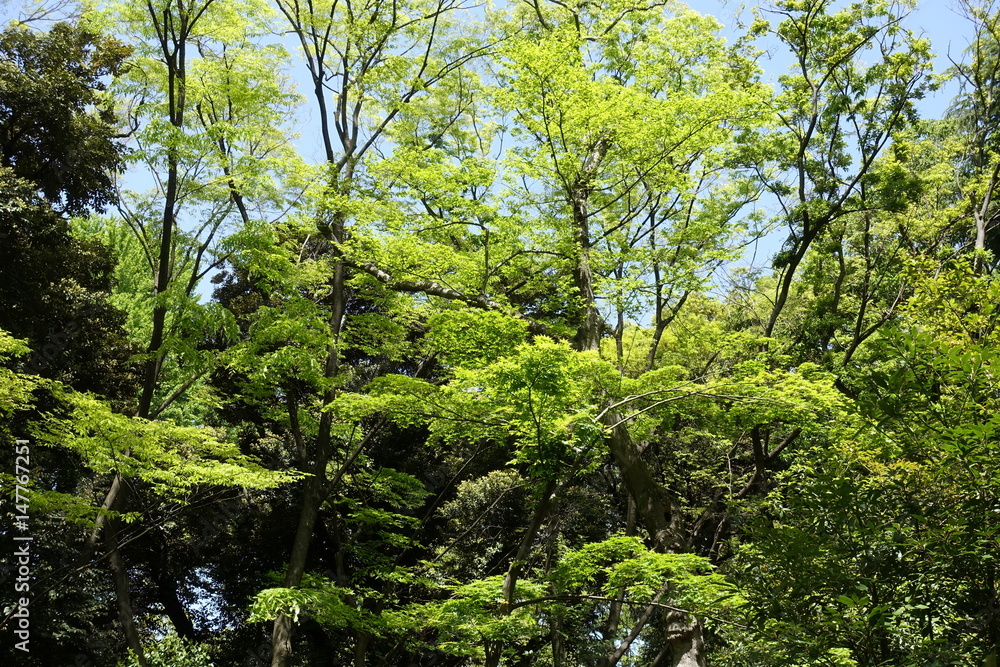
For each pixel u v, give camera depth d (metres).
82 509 10.59
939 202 19.78
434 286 13.95
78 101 16.33
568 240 14.03
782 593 7.12
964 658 6.14
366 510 14.92
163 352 12.71
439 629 12.78
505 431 11.38
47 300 15.19
